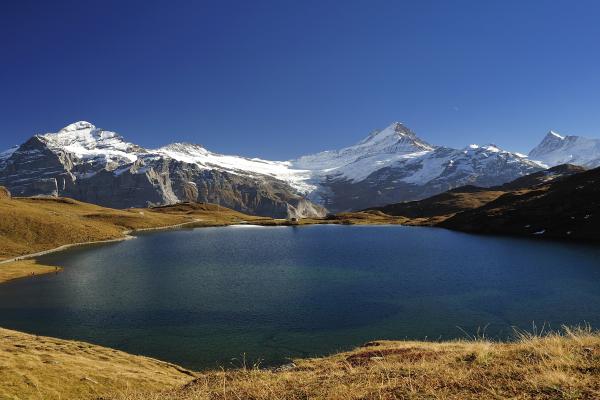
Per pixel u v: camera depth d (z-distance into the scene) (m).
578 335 15.34
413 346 24.00
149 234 174.25
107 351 31.02
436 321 43.59
